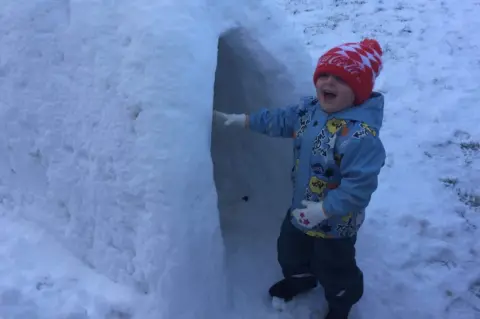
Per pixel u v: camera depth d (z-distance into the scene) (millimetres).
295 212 2047
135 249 2078
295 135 2158
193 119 1908
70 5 2143
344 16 5906
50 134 2293
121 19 1997
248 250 2602
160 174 1898
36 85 2291
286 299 2355
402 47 5207
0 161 2578
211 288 2076
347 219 2070
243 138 2670
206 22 1997
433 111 4184
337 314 2258
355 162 1913
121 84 1966
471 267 2736
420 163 3580
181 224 1925
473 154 3674
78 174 2223
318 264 2182
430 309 2469
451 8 5973
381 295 2510
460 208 3164
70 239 2379
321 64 1967
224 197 2840
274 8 2324
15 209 2611
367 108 1979
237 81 2449
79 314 2150
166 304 2000
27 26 2268
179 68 1891
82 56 2102
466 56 5000
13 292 2230
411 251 2803
